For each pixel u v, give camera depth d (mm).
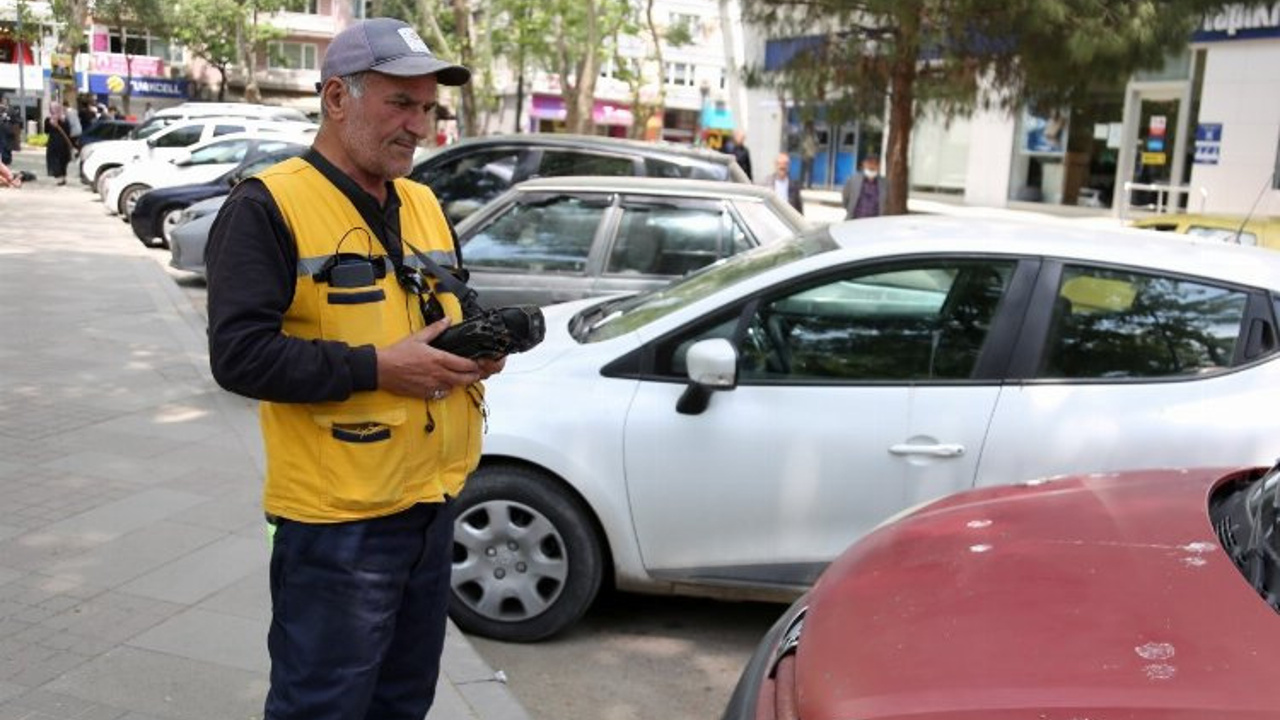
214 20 47000
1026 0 10328
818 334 4176
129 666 3564
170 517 4926
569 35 21297
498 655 4230
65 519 4836
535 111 49750
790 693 2301
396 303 2381
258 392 2211
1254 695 1915
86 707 3297
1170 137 23328
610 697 3961
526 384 4246
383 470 2332
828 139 31859
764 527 4090
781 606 4797
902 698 2037
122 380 7406
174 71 59531
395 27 2340
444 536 2549
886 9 10945
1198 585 2303
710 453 4066
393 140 2326
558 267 6836
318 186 2314
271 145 18188
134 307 10125
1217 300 4062
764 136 33312
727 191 6973
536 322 2404
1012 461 3963
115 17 49688
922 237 4273
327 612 2365
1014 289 4102
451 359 2301
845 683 2150
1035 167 26672
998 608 2283
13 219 17344
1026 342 4062
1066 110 13297
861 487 4023
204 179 17844
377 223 2383
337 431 2312
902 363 4121
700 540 4129
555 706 3879
